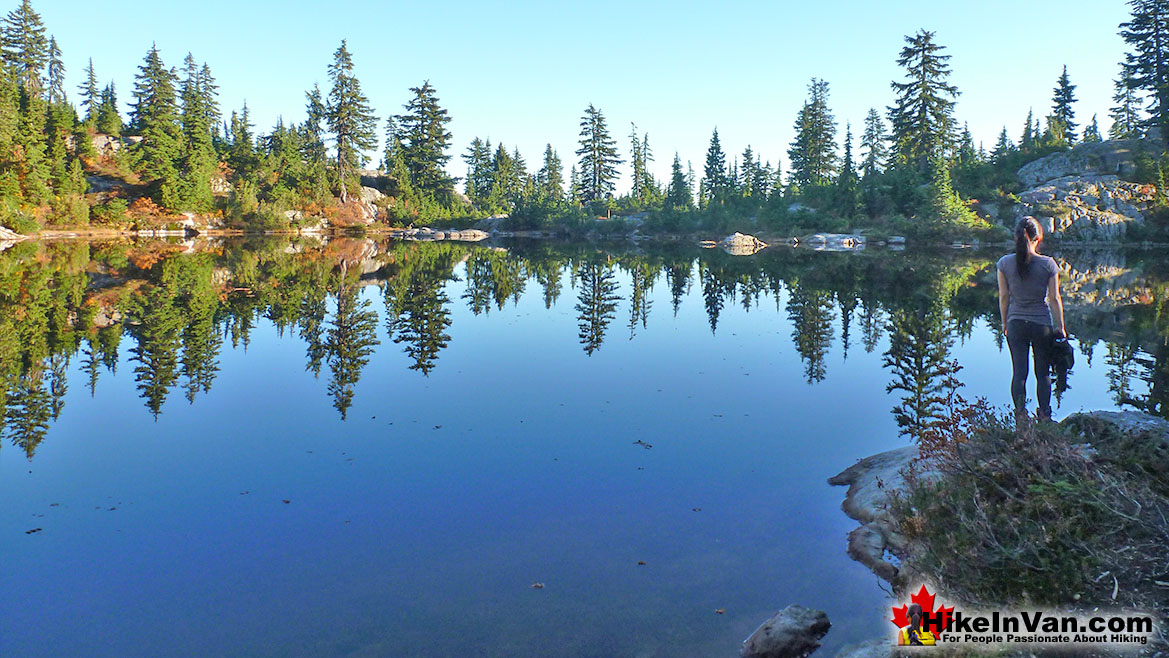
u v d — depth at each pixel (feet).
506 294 59.62
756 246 172.76
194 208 199.82
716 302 54.08
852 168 204.44
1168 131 179.83
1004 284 16.11
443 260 105.09
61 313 41.63
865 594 11.48
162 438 19.85
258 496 15.66
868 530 13.62
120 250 111.45
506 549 13.12
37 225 146.82
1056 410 21.67
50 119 207.10
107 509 14.89
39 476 16.81
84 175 199.62
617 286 67.72
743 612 11.00
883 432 20.62
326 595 11.50
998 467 12.73
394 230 237.25
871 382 27.20
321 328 39.58
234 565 12.50
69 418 21.68
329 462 17.94
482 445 19.36
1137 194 164.96
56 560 12.62
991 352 32.60
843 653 9.67
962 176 192.85
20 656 9.76
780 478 16.93
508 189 312.91
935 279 73.77
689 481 16.70
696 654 9.90
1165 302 49.90
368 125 246.88
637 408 23.40
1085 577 9.61
